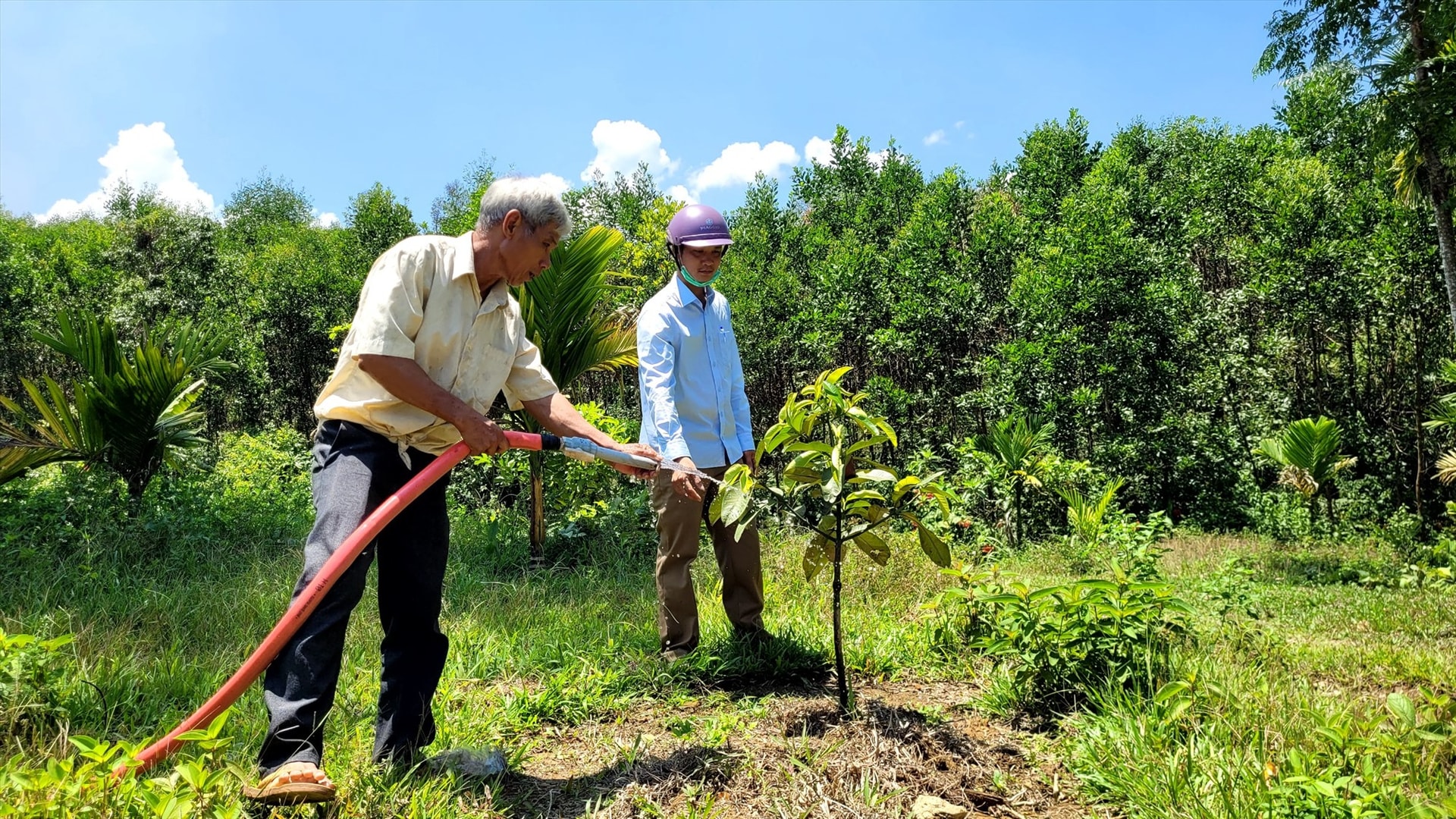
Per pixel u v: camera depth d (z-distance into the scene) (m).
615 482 7.24
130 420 6.32
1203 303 14.75
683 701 3.12
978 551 7.20
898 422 14.29
